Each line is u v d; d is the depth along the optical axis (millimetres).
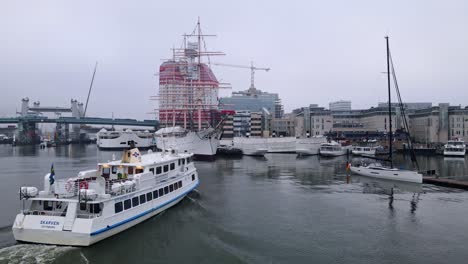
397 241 30297
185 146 116062
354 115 190750
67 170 79688
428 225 35031
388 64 67688
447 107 145875
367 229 33562
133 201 32031
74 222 26469
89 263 25031
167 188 38625
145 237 30453
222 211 39688
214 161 104625
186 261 25797
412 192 52281
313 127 177375
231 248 28219
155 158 42188
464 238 31141
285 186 57438
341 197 48438
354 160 106250
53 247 26562
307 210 40719
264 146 129375
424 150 128875
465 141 143000
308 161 103812
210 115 165500
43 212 28016
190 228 33094
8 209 40250
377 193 51406
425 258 26672
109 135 183375
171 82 150875
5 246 27016
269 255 26891
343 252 27703
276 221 35969
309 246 28891
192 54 149250
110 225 28422
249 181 62938
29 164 94875
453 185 56094
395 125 167625
